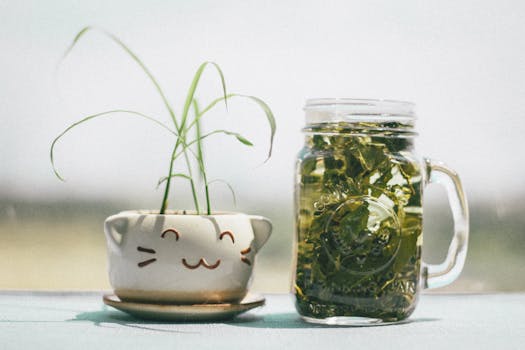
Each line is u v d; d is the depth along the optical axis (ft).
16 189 4.35
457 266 2.98
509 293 3.43
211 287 2.80
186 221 2.78
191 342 2.63
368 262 2.76
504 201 4.51
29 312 2.97
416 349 2.61
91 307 3.06
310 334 2.72
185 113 2.85
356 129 2.78
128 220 2.80
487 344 2.68
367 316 2.79
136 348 2.57
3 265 4.40
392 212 2.76
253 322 2.86
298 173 2.85
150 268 2.78
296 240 2.85
